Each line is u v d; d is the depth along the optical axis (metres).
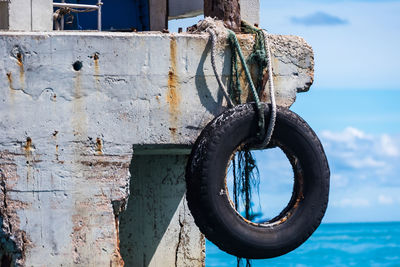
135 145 9.27
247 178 9.83
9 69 9.05
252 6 11.22
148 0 15.23
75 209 9.13
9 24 10.84
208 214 8.97
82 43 9.13
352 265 57.94
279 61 9.71
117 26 15.66
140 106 9.24
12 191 9.05
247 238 9.06
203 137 9.05
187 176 9.08
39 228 9.08
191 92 9.37
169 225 11.50
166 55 9.30
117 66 9.19
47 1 11.17
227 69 9.52
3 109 9.04
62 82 9.11
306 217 9.36
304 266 57.19
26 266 9.06
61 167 9.12
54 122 9.10
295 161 9.41
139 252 11.36
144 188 11.43
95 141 9.16
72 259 9.12
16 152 9.06
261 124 9.18
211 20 9.69
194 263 11.59
